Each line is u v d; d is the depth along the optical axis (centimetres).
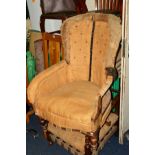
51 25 274
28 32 293
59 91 212
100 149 205
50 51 272
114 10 232
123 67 198
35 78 211
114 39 187
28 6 284
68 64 234
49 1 257
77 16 225
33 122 277
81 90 210
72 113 181
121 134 226
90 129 177
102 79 216
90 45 224
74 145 204
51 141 233
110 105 203
